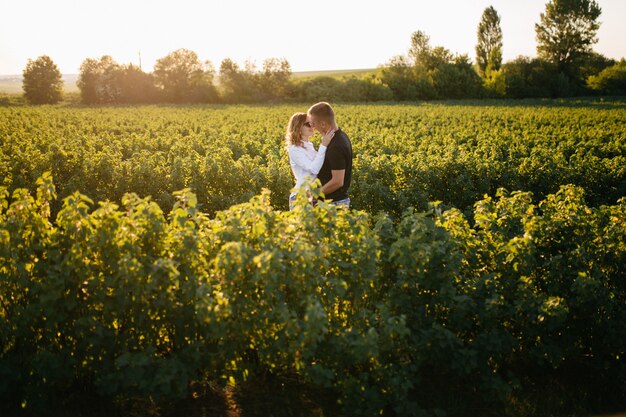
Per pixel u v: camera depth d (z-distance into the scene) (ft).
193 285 12.24
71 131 88.74
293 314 11.82
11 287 13.07
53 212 33.40
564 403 14.24
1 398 13.00
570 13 282.36
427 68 281.54
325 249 12.85
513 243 14.88
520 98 268.41
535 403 14.14
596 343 15.92
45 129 88.38
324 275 13.65
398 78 260.01
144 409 13.35
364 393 12.64
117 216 12.55
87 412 13.03
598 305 15.01
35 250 13.33
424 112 144.05
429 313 14.23
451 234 15.28
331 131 17.81
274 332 12.76
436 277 13.48
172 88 265.54
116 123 110.63
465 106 181.78
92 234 12.60
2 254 12.37
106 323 12.70
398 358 14.46
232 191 35.01
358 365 13.85
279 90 263.29
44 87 267.18
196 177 34.50
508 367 15.79
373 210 34.32
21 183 36.40
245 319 12.28
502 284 15.03
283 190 34.63
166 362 11.84
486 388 13.71
